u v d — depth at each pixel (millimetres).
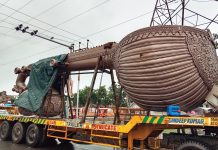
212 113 7910
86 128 10266
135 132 8734
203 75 7895
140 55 8508
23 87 15828
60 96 14211
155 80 8227
